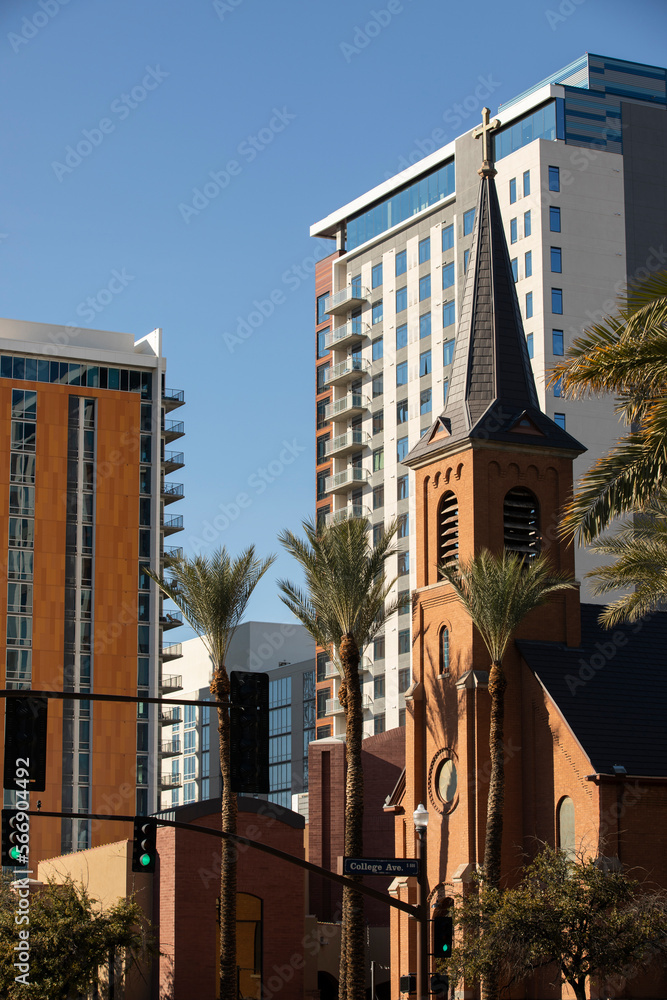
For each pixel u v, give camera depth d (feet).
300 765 463.83
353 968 171.22
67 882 205.26
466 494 182.80
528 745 176.96
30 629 401.29
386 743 266.77
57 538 408.87
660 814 164.66
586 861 160.97
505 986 153.28
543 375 352.28
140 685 409.08
